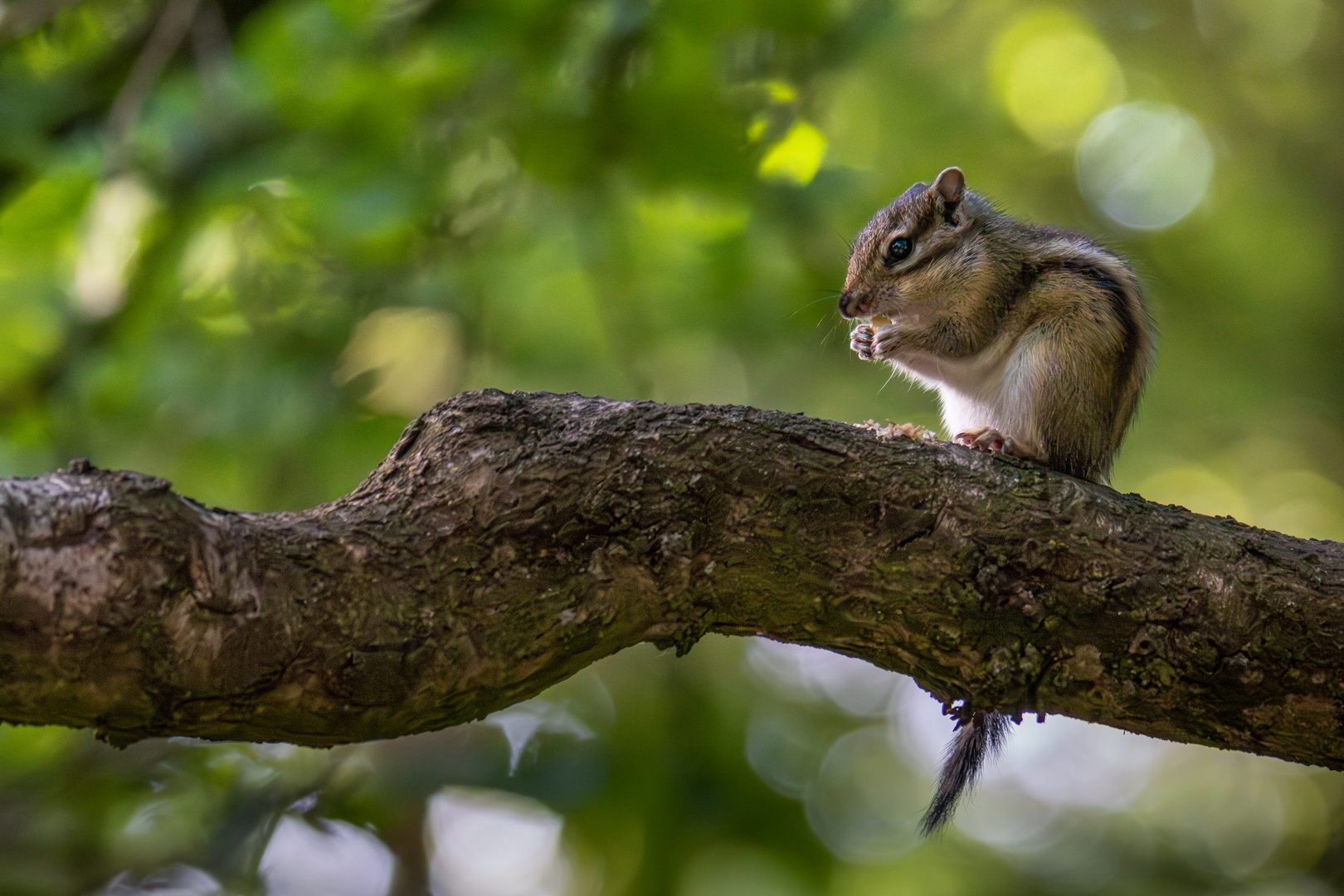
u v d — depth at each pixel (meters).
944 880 18.80
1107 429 8.67
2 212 11.62
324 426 12.56
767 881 12.88
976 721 6.63
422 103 11.31
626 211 12.75
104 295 12.98
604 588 5.62
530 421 5.84
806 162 12.66
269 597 5.00
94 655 4.66
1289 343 22.52
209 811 11.20
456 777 11.21
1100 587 5.82
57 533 4.63
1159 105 23.61
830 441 5.96
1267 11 24.11
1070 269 9.09
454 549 5.44
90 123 12.06
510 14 11.13
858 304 10.00
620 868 13.20
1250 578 5.86
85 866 10.74
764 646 17.88
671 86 11.08
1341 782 22.14
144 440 13.06
